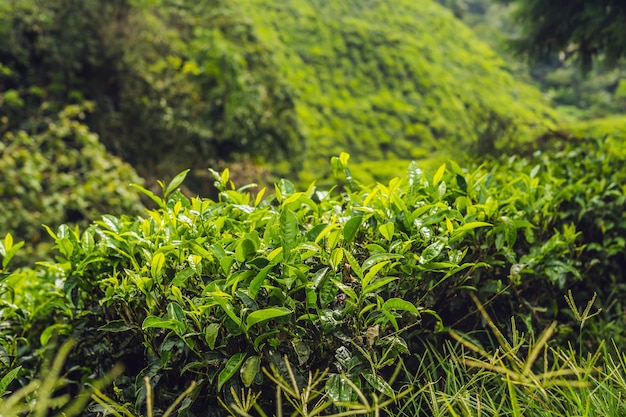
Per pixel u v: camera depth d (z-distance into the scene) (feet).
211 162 33.42
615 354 8.23
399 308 5.54
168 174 31.86
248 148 35.37
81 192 23.53
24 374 7.39
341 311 5.77
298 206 7.11
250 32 39.99
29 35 31.14
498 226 7.20
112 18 32.60
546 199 8.54
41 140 24.97
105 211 23.86
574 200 9.80
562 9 31.01
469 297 7.29
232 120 34.32
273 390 5.84
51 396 7.36
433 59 78.79
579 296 9.14
